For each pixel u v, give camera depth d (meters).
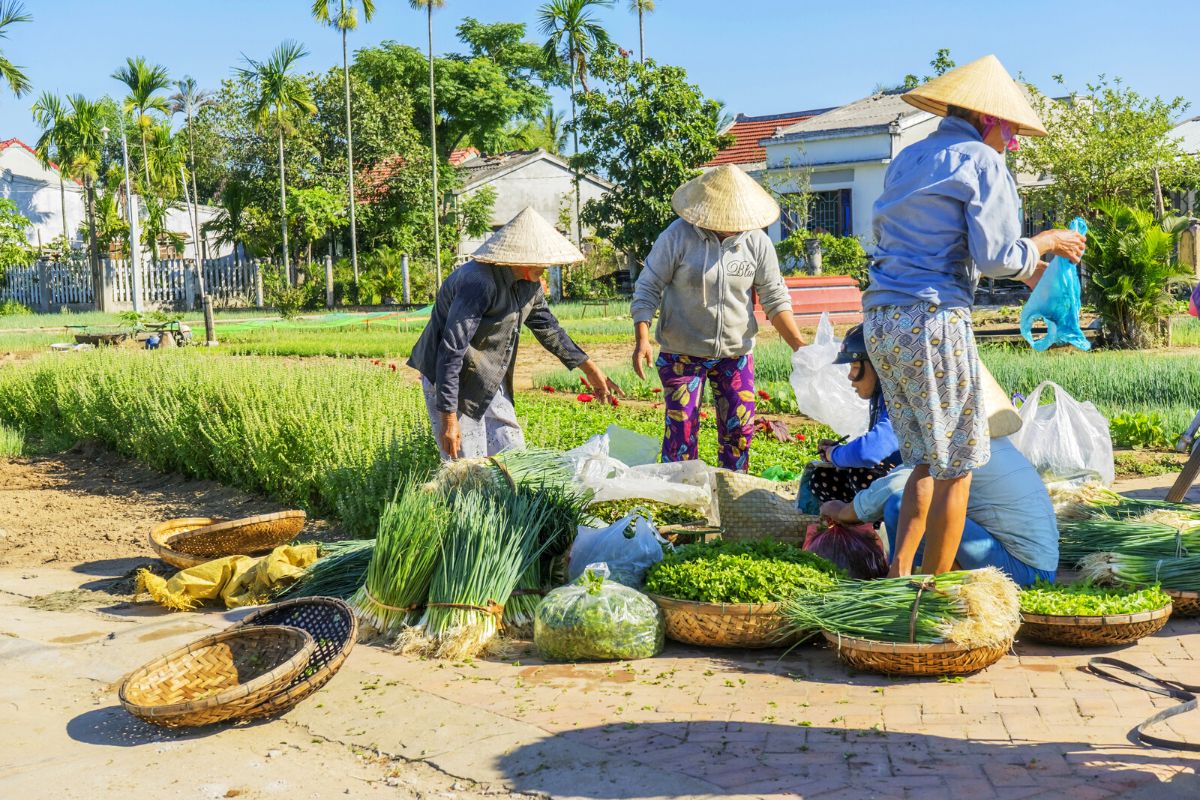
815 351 6.81
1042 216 29.81
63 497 8.75
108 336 21.03
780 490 5.73
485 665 4.64
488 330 6.11
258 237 38.94
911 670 4.22
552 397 12.93
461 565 4.88
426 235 41.09
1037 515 4.94
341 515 7.33
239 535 6.10
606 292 35.00
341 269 40.06
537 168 43.03
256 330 24.73
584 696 4.19
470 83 48.06
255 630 4.55
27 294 39.06
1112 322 16.78
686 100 31.42
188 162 43.66
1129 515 5.70
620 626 4.58
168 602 5.57
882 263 4.64
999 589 4.31
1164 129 27.00
